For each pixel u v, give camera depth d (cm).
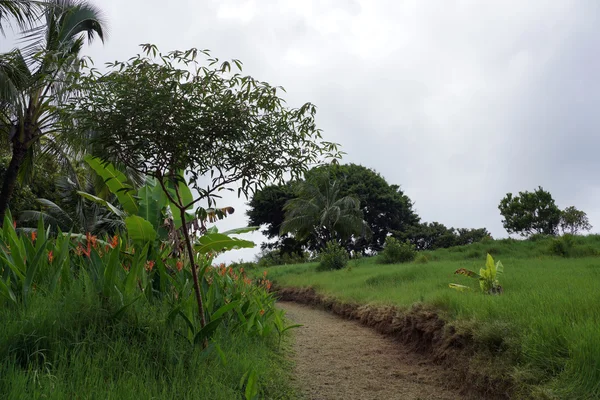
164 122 432
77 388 335
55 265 535
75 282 512
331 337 865
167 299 577
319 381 568
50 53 513
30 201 1828
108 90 440
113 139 441
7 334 387
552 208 3731
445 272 1323
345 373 606
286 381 535
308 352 732
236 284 874
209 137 456
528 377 414
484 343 527
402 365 643
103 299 487
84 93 467
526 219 3722
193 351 468
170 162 462
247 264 3528
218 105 448
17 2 1053
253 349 586
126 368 400
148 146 443
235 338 586
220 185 487
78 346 398
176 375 404
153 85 438
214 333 547
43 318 418
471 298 709
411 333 741
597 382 361
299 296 1611
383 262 2352
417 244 4441
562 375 391
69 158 1541
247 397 381
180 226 798
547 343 440
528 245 2261
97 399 323
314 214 3338
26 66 1123
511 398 425
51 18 1287
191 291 605
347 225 3362
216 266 971
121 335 451
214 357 486
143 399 340
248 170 486
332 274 1906
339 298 1230
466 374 519
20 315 426
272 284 1984
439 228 4747
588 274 972
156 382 384
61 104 468
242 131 467
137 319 479
